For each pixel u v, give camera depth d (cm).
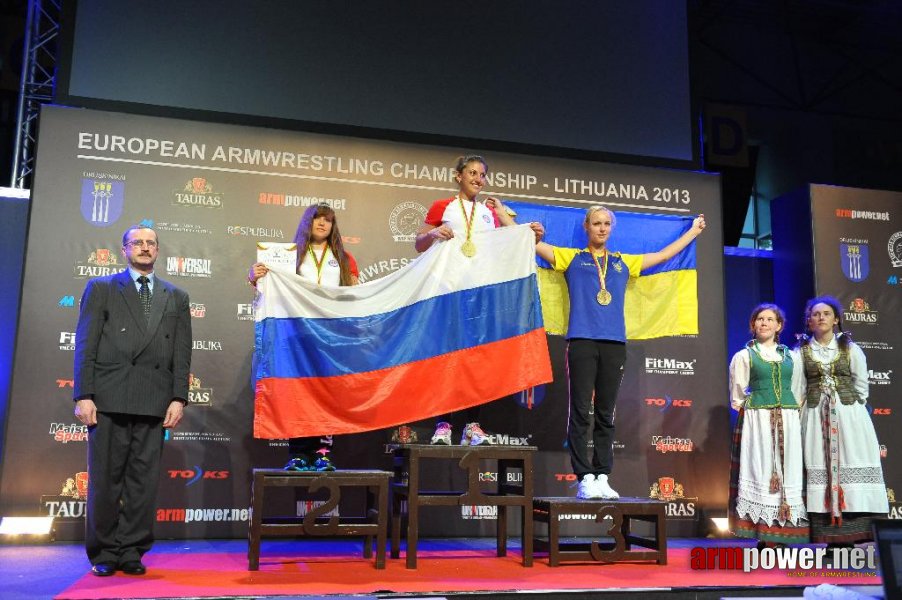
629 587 327
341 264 423
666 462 539
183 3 518
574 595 318
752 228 880
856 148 913
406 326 410
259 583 321
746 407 434
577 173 557
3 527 443
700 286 564
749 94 895
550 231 493
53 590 316
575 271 450
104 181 484
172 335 361
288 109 524
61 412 462
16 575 348
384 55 544
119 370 344
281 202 506
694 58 600
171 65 511
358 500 495
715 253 571
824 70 923
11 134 686
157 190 490
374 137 529
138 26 509
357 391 398
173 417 353
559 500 398
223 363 487
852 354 432
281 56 528
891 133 923
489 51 562
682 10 604
